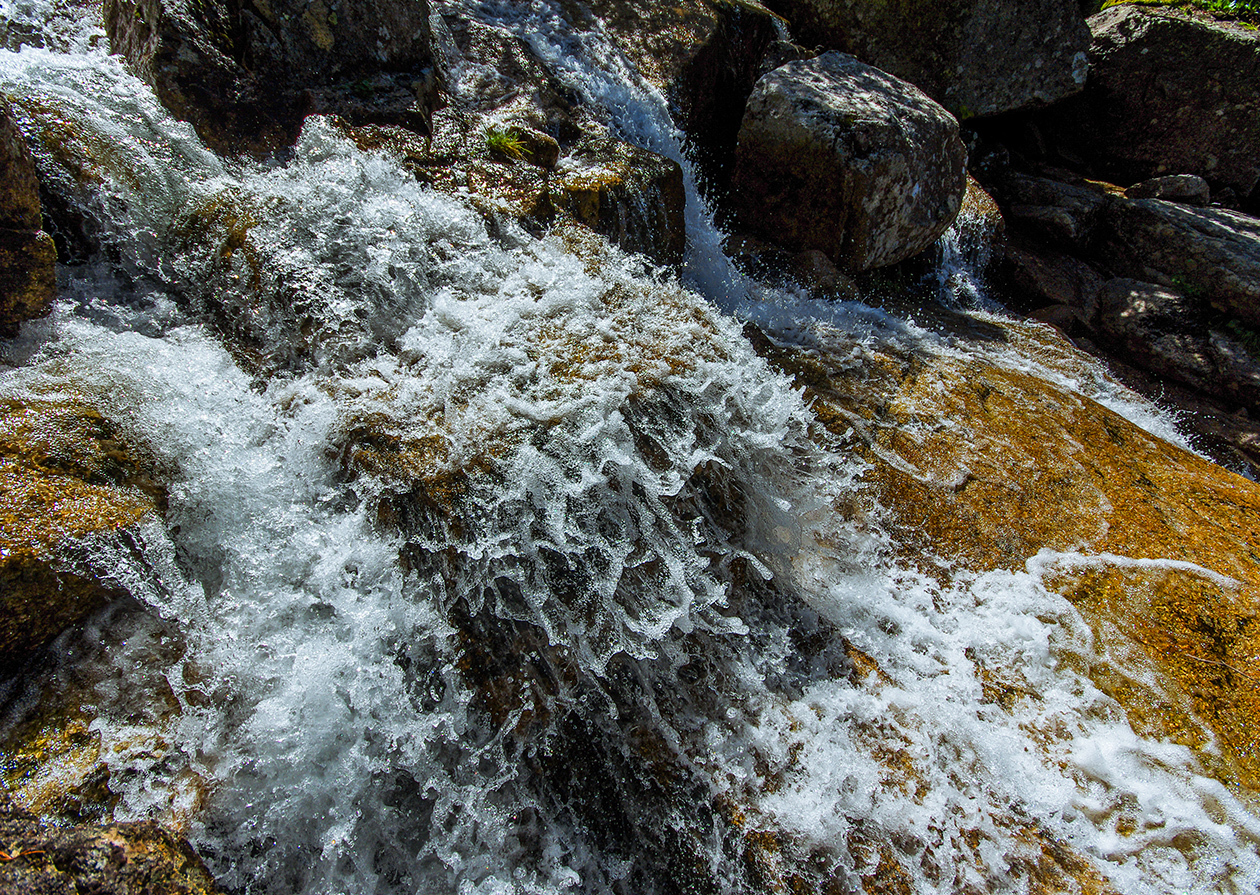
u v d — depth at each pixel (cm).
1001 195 702
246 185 309
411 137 369
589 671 230
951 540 315
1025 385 426
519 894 204
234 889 179
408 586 222
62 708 174
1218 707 252
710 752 234
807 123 473
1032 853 220
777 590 277
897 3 642
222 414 243
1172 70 692
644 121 511
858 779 231
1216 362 538
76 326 251
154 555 199
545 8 550
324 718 202
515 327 281
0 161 232
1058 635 277
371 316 284
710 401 269
